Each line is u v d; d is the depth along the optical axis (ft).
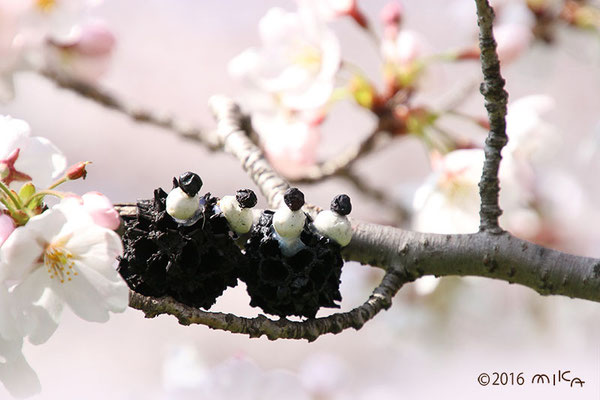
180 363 5.54
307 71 4.88
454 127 7.75
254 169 4.51
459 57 4.86
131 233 4.26
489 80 4.33
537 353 6.57
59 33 4.80
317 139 4.89
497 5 5.29
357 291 5.91
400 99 4.86
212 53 10.34
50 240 4.24
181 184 4.24
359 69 4.86
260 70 4.89
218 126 4.59
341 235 4.27
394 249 4.40
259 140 4.64
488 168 4.37
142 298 4.25
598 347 6.57
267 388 5.53
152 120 4.92
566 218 5.11
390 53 4.87
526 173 4.88
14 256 4.22
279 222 4.25
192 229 4.24
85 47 4.89
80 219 4.23
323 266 4.27
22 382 4.25
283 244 4.26
